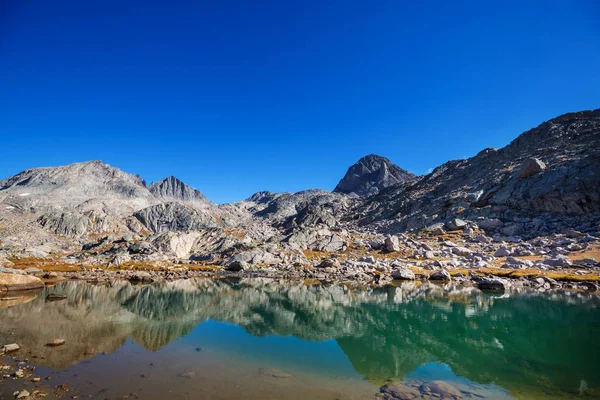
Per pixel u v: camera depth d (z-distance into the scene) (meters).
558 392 16.61
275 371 18.86
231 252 102.00
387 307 38.66
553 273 55.72
